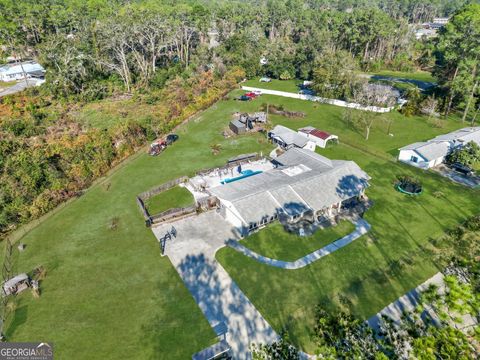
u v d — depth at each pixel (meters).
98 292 35.91
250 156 63.91
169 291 36.00
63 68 90.75
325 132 73.19
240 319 32.84
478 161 62.84
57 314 33.47
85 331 31.73
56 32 125.94
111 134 64.44
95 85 94.25
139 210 49.47
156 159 64.88
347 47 141.12
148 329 31.89
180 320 32.75
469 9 96.31
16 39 118.31
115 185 56.00
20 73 106.31
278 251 41.62
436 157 61.31
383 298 35.03
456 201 51.66
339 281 37.25
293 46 128.38
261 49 131.88
